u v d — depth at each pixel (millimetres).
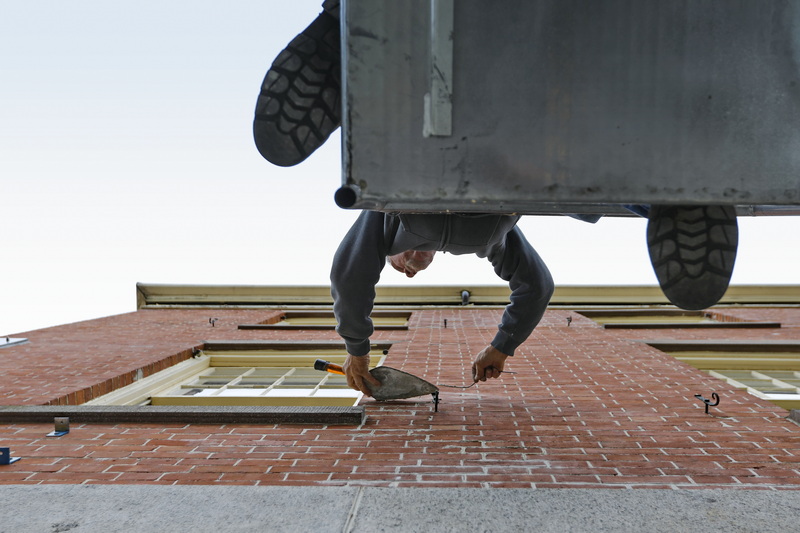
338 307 4617
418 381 5719
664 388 6660
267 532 3102
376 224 4277
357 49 1306
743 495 3518
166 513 3318
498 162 1331
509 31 1315
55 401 6449
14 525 3189
